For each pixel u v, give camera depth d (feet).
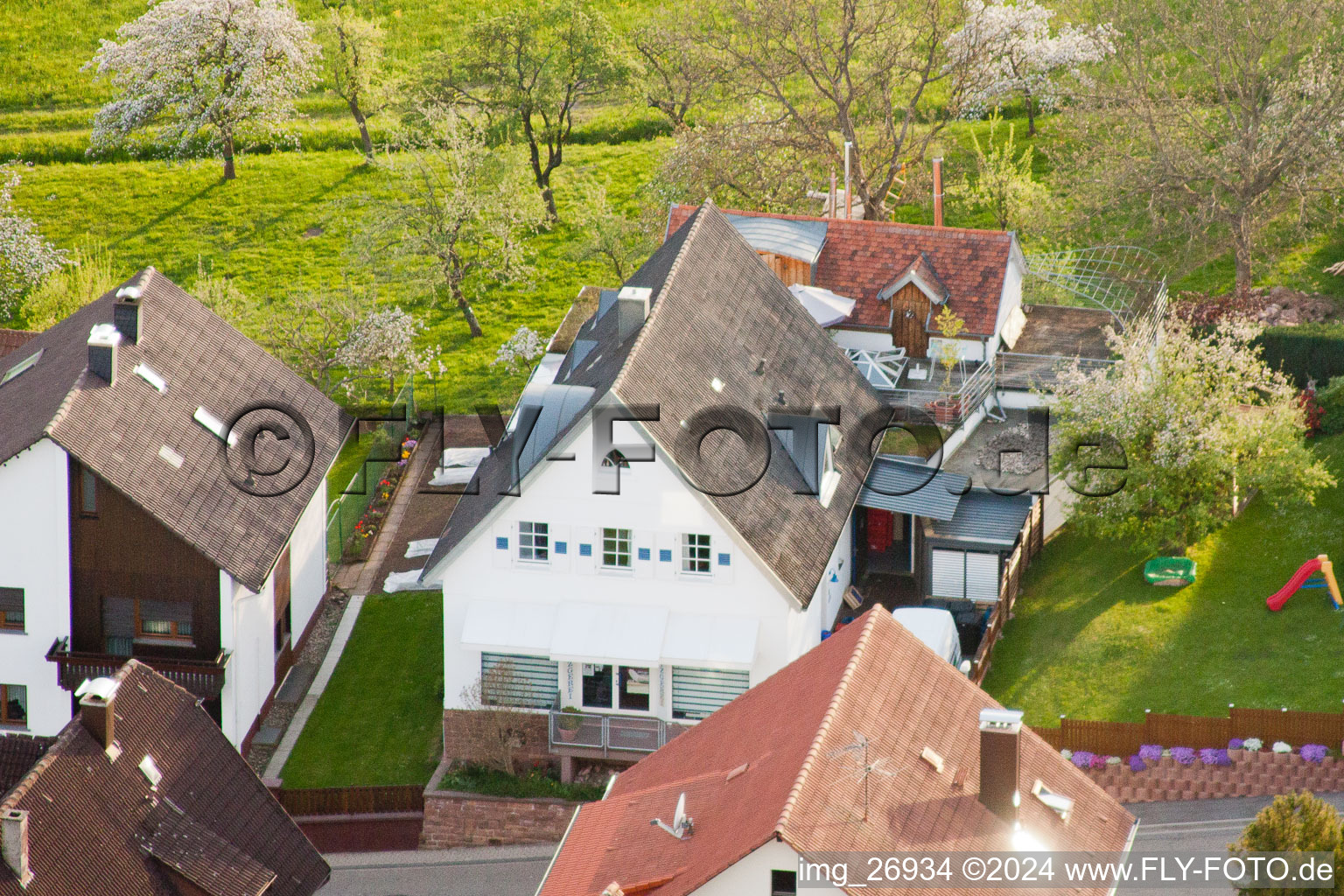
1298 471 264.72
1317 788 223.30
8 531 256.73
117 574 256.73
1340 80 340.59
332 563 315.17
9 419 267.59
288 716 273.33
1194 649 253.03
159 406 265.95
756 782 179.63
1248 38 350.23
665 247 287.48
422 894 235.81
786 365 269.85
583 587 243.60
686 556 239.30
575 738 245.24
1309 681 241.76
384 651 288.51
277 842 216.33
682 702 245.65
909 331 320.50
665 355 243.81
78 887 192.44
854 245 328.08
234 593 256.52
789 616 238.89
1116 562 277.03
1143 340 294.46
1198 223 357.41
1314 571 257.55
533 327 420.36
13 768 210.38
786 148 408.67
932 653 198.18
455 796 245.45
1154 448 268.21
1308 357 325.01
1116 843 187.32
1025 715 246.47
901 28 404.16
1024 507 276.00
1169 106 371.97
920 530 281.33
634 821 190.90
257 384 288.10
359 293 415.64
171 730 214.90
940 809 178.50
